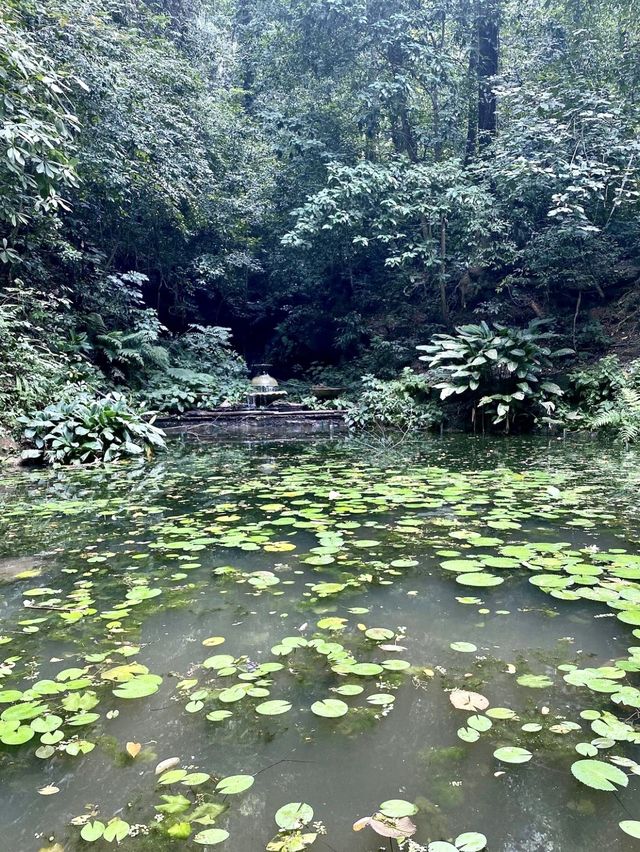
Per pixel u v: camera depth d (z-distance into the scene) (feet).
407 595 5.57
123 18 32.96
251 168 39.96
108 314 32.32
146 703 3.63
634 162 24.00
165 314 44.16
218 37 49.14
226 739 3.25
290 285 44.06
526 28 30.25
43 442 16.22
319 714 3.37
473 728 3.28
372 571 6.29
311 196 31.91
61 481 12.87
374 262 40.42
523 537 7.47
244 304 48.65
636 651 4.28
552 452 17.19
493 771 2.94
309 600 5.46
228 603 5.40
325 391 34.06
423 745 3.16
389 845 2.39
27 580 6.14
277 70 35.76
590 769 2.85
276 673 4.01
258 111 39.40
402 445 20.11
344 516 8.82
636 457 15.79
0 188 19.12
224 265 39.93
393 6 31.83
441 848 2.38
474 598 5.43
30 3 21.27
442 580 5.98
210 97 38.34
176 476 13.50
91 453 16.51
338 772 2.94
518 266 33.37
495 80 29.01
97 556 6.99
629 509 9.05
